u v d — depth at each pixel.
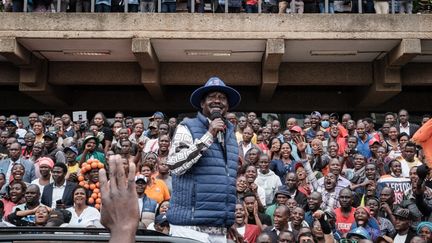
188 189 4.06
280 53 11.04
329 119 11.03
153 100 13.77
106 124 10.84
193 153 3.94
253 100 13.76
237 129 10.41
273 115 13.83
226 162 4.18
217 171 4.09
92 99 13.84
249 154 8.61
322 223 6.62
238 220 6.80
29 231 3.49
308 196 7.53
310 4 12.05
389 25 11.12
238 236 4.65
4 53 11.12
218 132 4.04
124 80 12.52
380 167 8.95
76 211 6.89
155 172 8.36
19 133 10.89
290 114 13.88
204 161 4.07
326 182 8.03
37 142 9.44
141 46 10.98
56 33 11.08
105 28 11.09
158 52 11.89
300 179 8.14
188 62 12.54
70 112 13.83
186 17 11.12
